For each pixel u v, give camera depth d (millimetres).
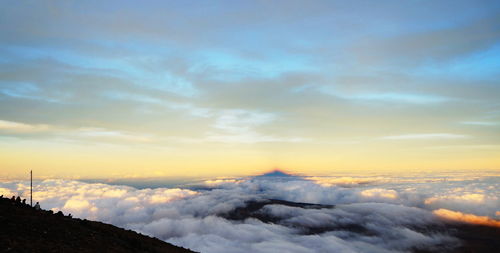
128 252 25547
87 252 22172
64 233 25266
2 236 20969
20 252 18891
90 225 30688
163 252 29469
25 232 23141
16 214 27953
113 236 29172
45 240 22469
